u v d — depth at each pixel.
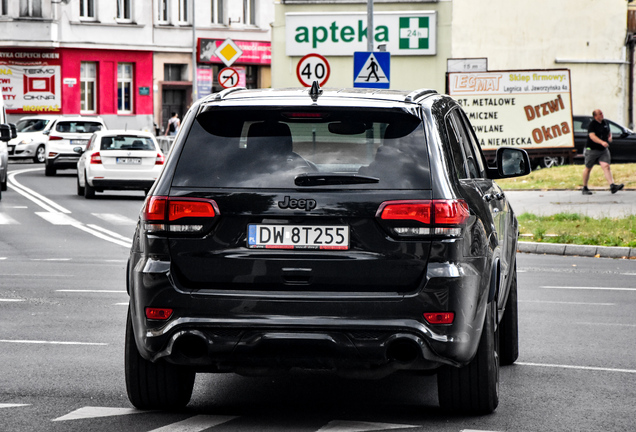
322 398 12.50
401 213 10.38
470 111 62.38
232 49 47.28
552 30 73.81
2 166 52.22
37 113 97.50
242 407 11.98
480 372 11.25
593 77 75.00
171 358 10.62
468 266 10.60
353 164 10.60
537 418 11.46
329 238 10.42
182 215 10.60
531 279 25.05
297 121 10.88
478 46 72.19
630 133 66.12
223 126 10.93
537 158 64.69
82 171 51.06
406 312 10.30
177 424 11.08
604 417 11.52
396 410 11.83
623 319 18.70
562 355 15.30
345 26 72.50
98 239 33.59
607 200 44.41
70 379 13.37
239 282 10.52
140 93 102.25
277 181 10.55
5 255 29.08
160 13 103.25
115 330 17.09
